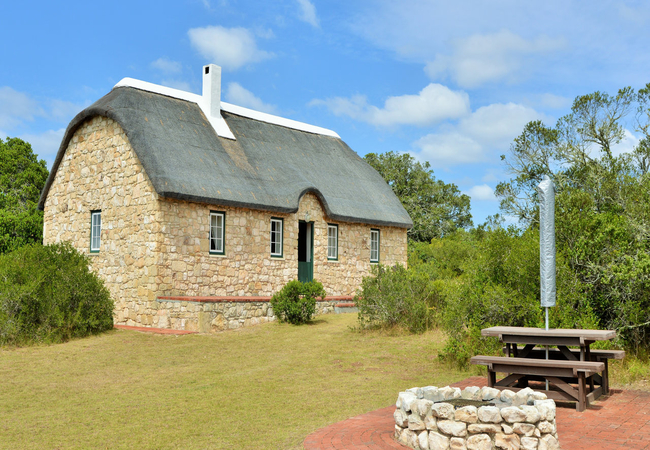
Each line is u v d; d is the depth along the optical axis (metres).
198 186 16.08
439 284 14.88
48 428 7.14
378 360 11.20
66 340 13.27
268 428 6.94
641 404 7.57
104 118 17.55
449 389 6.88
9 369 10.61
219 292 16.78
